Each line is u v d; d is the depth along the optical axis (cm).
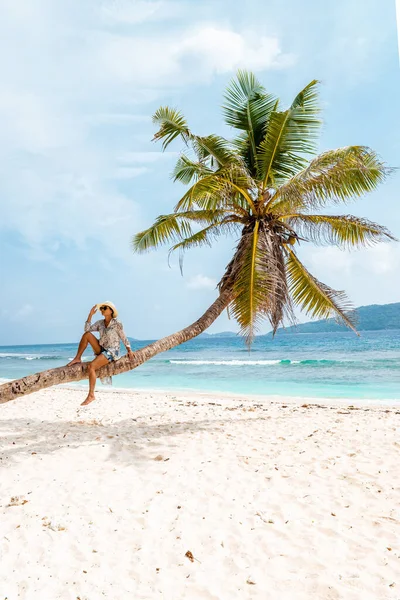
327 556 403
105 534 451
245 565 394
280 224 966
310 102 925
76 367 779
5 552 420
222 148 976
